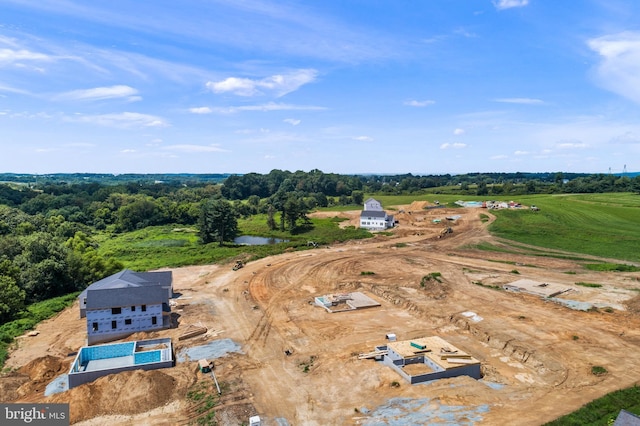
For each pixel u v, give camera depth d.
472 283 61.53
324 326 47.28
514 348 39.75
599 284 59.34
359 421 29.11
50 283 60.94
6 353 41.16
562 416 28.75
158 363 37.00
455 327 46.28
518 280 62.09
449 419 28.75
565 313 48.31
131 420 29.58
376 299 57.38
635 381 33.50
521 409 29.89
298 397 32.56
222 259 82.25
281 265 76.62
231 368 37.41
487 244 91.31
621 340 40.91
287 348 41.62
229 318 50.25
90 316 44.09
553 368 36.00
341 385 34.16
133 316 45.44
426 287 60.25
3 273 56.50
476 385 33.22
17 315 51.12
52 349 42.47
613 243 88.19
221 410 30.69
